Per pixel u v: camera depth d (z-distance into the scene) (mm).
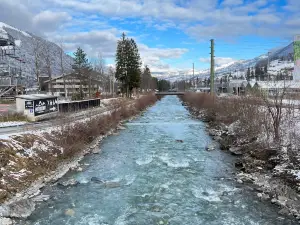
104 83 103000
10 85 50719
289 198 13984
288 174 16094
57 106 33281
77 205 13969
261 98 27453
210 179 17469
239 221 12305
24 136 19844
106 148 25938
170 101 101750
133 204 14125
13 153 17297
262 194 14820
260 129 23938
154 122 42688
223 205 13891
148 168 19844
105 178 17781
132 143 28000
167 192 15578
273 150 19703
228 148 24734
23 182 15664
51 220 12445
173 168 19797
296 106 28031
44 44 59812
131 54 72125
